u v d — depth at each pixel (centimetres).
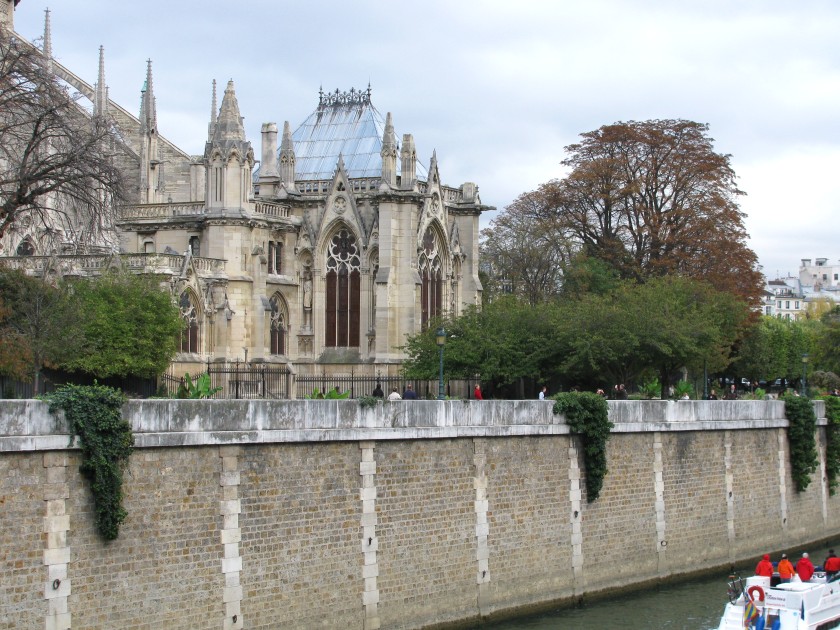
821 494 7781
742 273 10838
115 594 3925
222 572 4228
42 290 6316
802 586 4819
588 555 5791
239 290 8825
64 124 5628
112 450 3866
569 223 11144
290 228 9462
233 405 4294
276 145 9850
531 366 7731
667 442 6356
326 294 9569
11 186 6894
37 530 3734
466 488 5175
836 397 7994
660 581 6238
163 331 6938
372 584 4741
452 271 9862
